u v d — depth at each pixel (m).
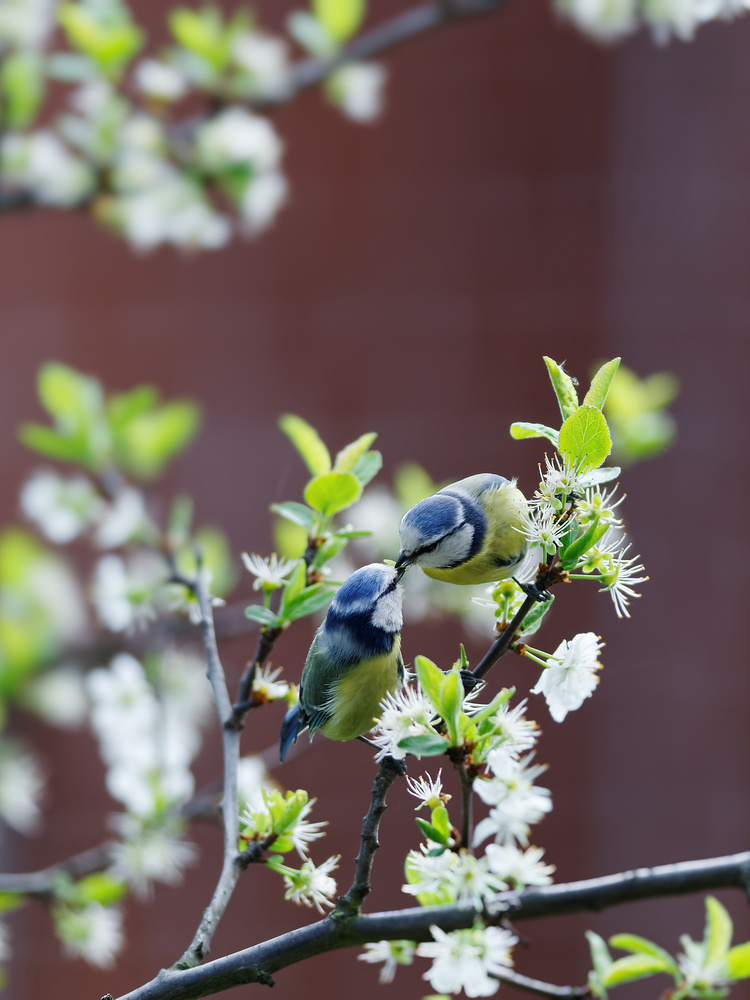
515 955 2.75
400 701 1.53
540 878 1.50
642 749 2.90
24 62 2.00
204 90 2.02
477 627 1.87
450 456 2.94
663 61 3.00
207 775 2.17
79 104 2.03
